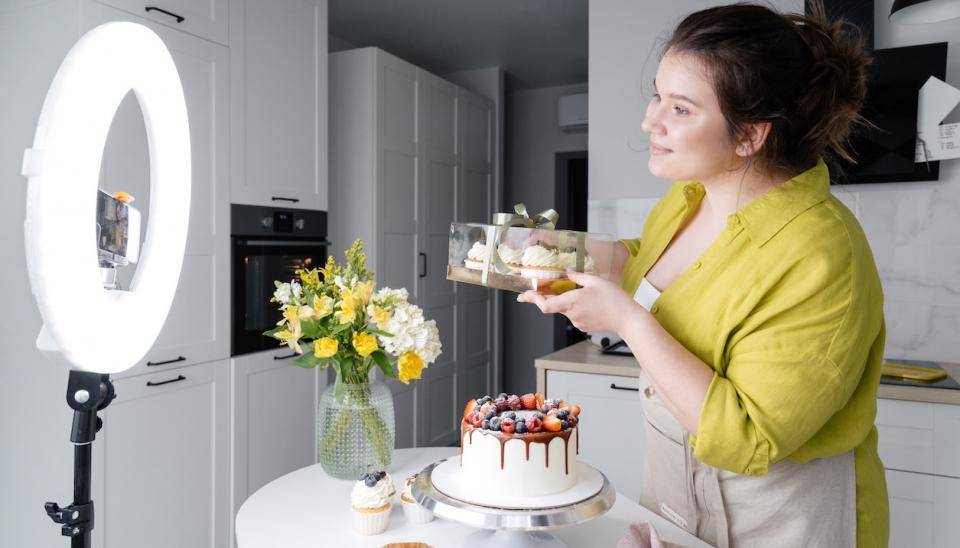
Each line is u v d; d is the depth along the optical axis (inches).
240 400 99.7
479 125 175.0
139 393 84.0
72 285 29.8
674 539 41.4
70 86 29.7
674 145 37.7
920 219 93.4
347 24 149.9
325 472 56.4
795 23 38.7
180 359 88.9
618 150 113.6
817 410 34.5
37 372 79.6
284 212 108.3
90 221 30.2
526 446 39.0
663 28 109.3
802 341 34.9
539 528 35.7
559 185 201.3
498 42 162.2
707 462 36.6
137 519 84.3
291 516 47.4
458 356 165.3
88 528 36.5
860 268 36.2
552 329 201.8
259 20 102.9
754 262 37.3
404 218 144.5
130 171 82.0
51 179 28.8
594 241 42.6
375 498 44.3
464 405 167.8
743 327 37.2
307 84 113.4
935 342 93.1
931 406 76.6
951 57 91.6
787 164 38.3
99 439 79.4
